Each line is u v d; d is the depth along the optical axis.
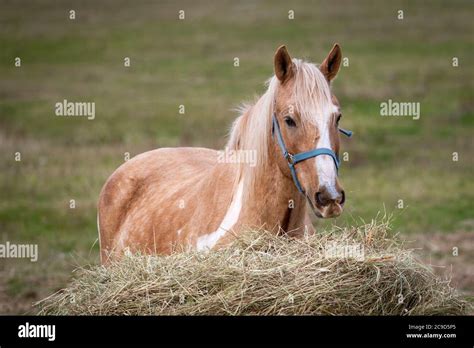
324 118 5.85
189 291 5.64
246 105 7.05
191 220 6.90
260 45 42.72
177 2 61.41
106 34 47.72
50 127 26.62
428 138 24.44
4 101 31.11
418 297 5.67
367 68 36.03
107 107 29.69
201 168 7.90
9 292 11.23
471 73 34.56
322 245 5.79
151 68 38.25
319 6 56.59
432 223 15.27
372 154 22.28
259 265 5.64
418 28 46.69
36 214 16.53
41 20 52.25
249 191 6.32
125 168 8.45
